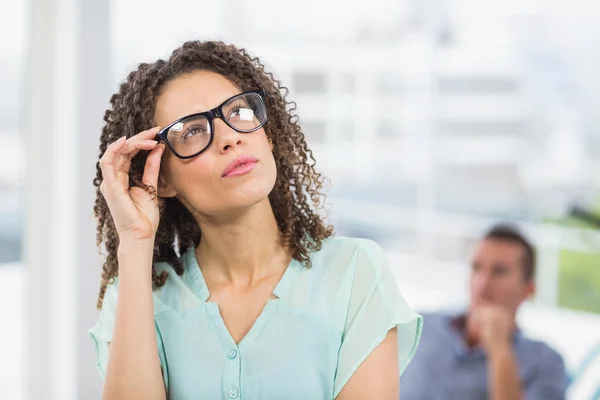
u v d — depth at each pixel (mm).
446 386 2180
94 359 2453
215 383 942
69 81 2420
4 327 2555
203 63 991
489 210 5004
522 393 2152
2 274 2555
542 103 5117
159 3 3494
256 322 946
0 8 2414
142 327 954
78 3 2402
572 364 3166
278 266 996
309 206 1047
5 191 2502
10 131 2475
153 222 983
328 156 4625
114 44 2562
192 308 989
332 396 935
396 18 4707
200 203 946
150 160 968
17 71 2459
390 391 929
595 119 5105
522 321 3689
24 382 2486
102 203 1079
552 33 5027
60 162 2434
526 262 2201
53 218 2438
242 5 4102
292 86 4508
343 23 4559
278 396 921
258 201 926
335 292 961
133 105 995
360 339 932
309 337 933
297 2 4395
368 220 4609
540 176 5152
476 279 2219
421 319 973
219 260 1014
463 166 4977
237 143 923
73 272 2436
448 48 4883
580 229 3943
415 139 4848
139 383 940
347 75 4617
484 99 5035
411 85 4793
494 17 4961
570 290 5633
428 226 4664
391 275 990
